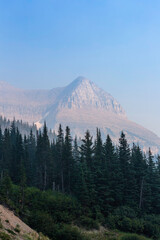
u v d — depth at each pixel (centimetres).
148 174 6594
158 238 5009
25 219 3766
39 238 2911
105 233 4788
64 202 5125
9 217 3078
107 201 5884
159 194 6419
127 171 6581
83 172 5841
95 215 5391
